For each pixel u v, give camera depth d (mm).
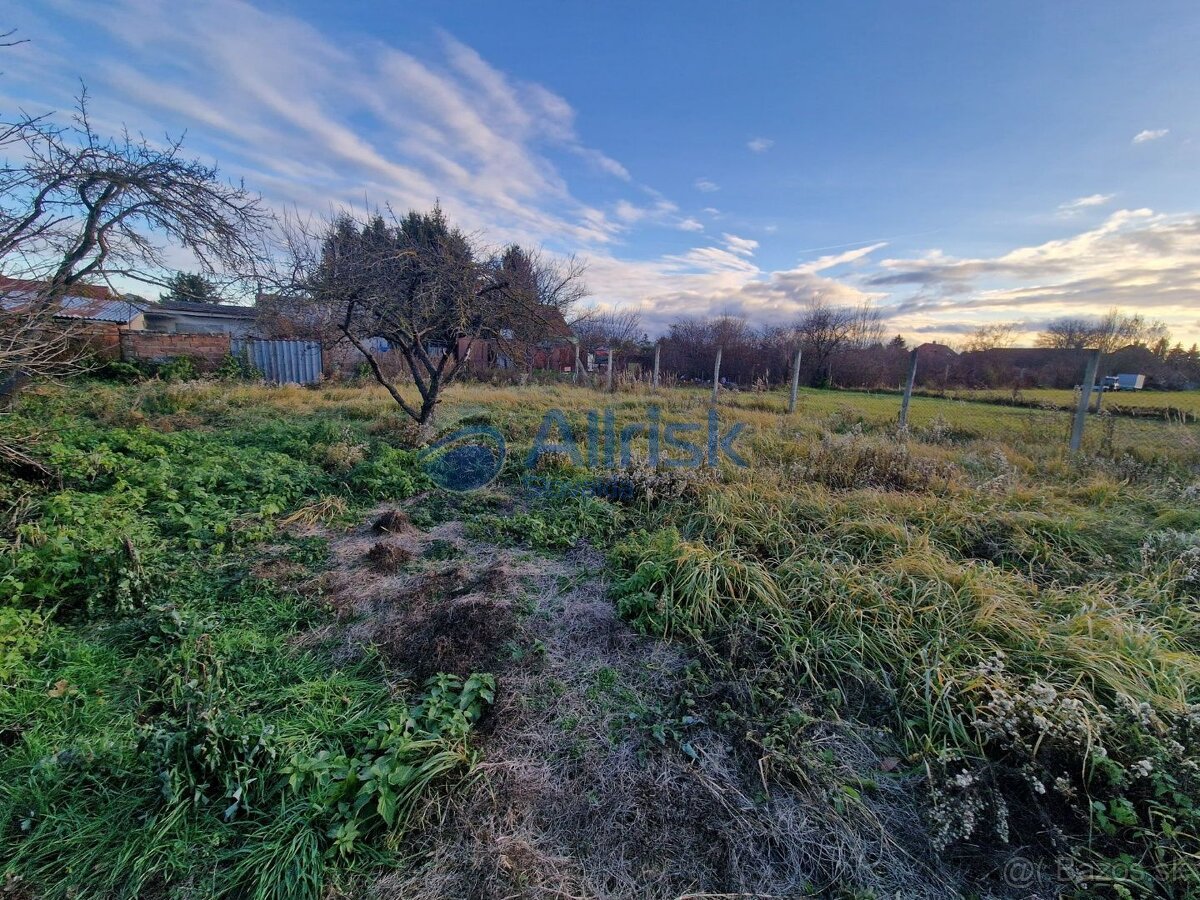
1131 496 4484
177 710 2018
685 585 2918
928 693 2141
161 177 5363
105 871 1523
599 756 1989
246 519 4004
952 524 3801
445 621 2730
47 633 2490
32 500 3680
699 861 1633
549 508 4488
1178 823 1642
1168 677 2156
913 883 1581
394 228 6770
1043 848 1675
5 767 1806
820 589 2848
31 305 4133
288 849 1555
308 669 2398
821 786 1859
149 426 6965
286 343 13875
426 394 6930
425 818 1700
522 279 6871
